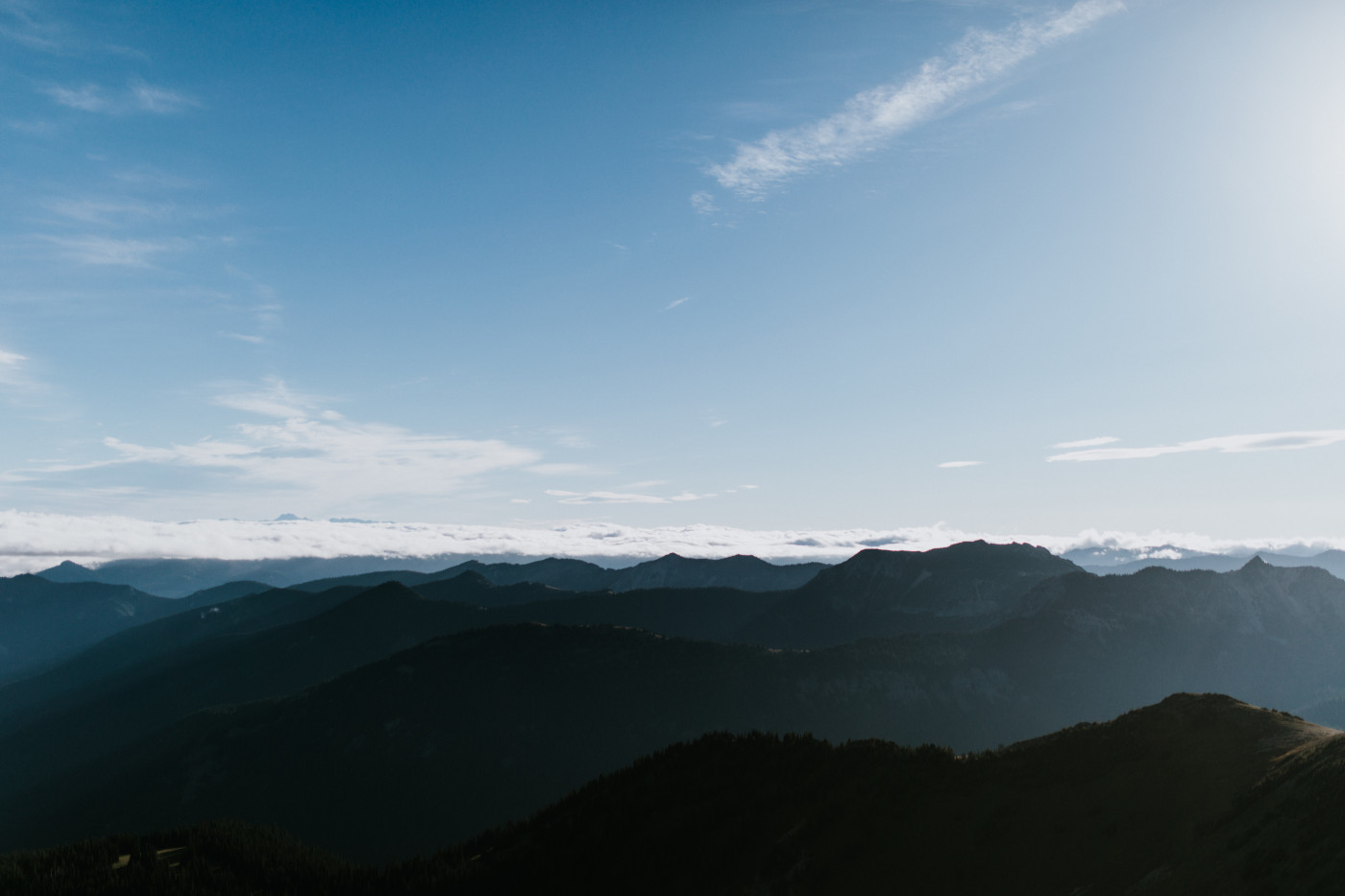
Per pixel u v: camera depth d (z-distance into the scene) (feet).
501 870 269.64
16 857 325.62
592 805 298.97
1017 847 176.24
